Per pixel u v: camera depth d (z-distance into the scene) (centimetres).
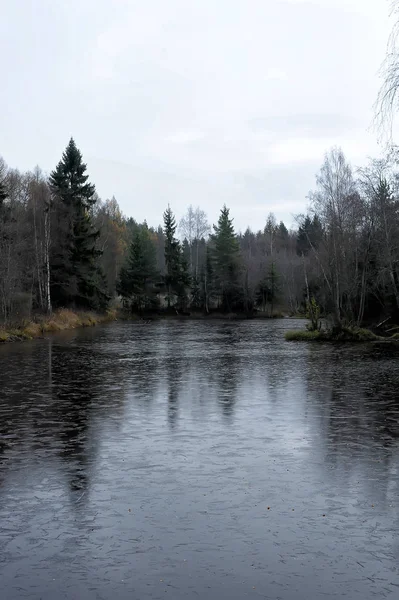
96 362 2720
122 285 8356
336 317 4031
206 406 1639
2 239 4294
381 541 756
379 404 1656
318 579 662
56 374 2298
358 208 4044
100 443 1245
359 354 3083
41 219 5356
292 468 1064
